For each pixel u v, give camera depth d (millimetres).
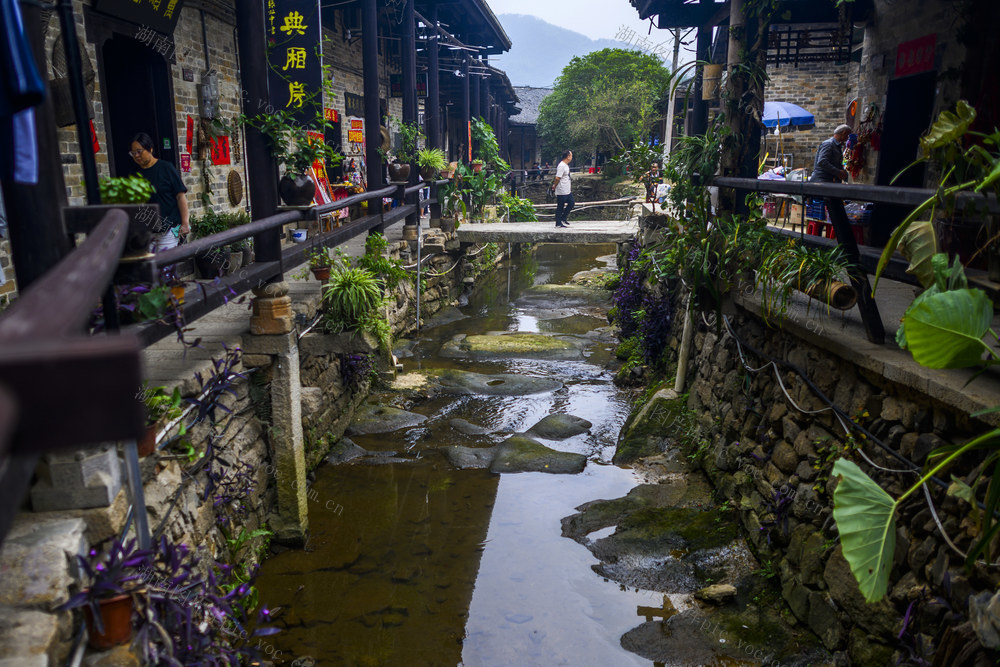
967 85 5805
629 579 4875
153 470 3623
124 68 7699
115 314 2926
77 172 6367
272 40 7441
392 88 17609
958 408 3033
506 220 18641
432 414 8062
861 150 8438
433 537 5492
